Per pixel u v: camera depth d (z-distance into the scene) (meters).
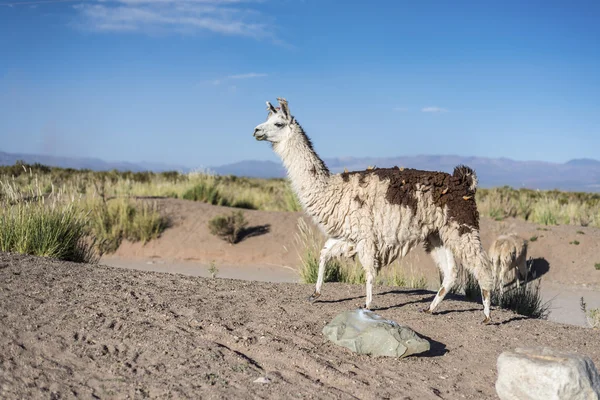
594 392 4.57
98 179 29.84
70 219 10.73
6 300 6.34
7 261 8.34
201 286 8.23
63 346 5.39
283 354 5.58
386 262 7.18
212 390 4.73
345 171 7.38
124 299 6.99
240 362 5.35
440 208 6.94
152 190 24.14
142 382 4.83
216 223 18.16
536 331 7.07
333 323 6.26
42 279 7.47
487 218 20.77
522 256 14.48
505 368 4.84
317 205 7.10
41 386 4.64
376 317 6.20
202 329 6.15
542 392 4.57
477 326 7.06
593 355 6.19
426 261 15.54
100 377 4.89
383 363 5.63
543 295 14.02
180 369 5.10
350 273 11.27
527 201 24.22
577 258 16.62
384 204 6.89
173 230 18.67
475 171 7.05
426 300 8.58
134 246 18.02
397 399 4.83
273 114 7.34
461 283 11.20
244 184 37.41
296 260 16.94
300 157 7.18
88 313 6.27
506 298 10.48
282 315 6.88
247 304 7.33
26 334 5.52
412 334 5.93
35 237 9.95
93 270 8.54
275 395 4.73
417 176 6.96
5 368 4.84
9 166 31.53
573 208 22.94
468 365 5.75
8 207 10.71
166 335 5.83
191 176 25.72
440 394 5.00
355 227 6.95
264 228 18.92
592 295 14.06
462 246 6.95
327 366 5.36
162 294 7.44
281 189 28.05
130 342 5.61
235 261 17.17
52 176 29.86
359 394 4.89
